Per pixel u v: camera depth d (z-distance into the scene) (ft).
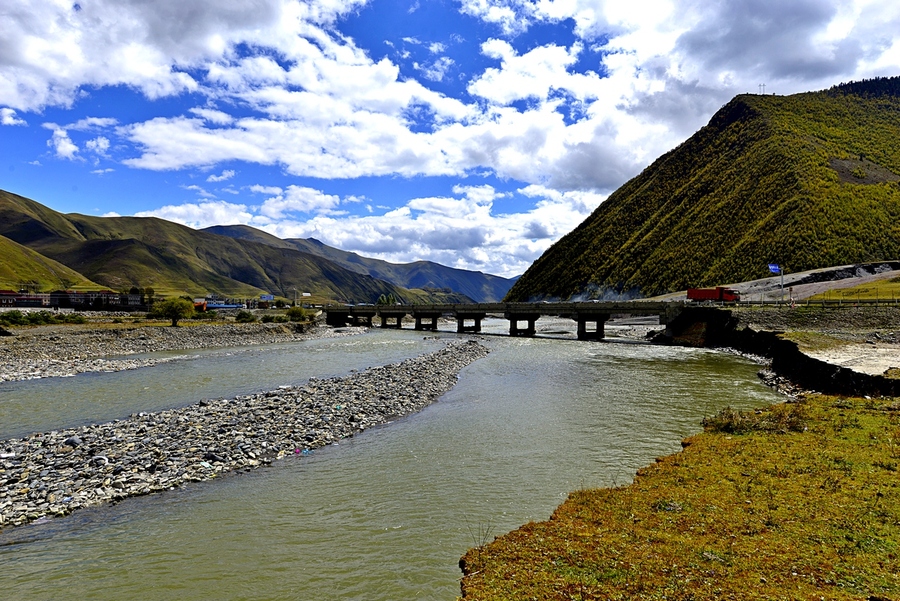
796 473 52.85
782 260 390.63
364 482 59.72
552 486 57.57
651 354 194.90
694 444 69.15
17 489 55.16
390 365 147.13
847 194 417.49
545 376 139.03
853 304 213.05
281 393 104.37
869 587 31.01
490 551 39.88
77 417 93.30
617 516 45.21
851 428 68.74
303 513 51.24
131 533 47.03
